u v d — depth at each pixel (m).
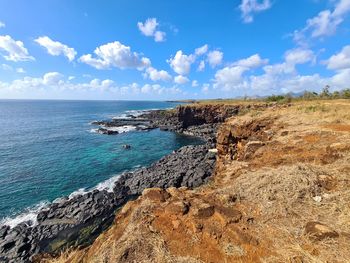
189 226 5.61
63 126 72.06
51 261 6.89
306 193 6.45
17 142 47.06
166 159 33.81
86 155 37.97
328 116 16.41
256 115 23.03
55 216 18.72
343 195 6.09
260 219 5.73
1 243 15.43
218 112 67.44
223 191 7.46
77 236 16.44
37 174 28.64
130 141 50.25
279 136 14.21
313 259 4.26
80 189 24.48
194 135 58.59
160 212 6.32
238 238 5.11
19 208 20.31
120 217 7.11
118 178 27.44
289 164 9.09
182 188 8.30
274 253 4.61
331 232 4.76
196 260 4.64
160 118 86.94
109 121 82.00
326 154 8.99
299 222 5.42
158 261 4.67
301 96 50.38
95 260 5.08
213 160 31.08
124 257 4.95
